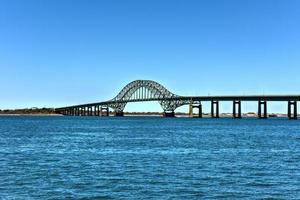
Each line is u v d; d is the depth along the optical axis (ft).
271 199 103.04
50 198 102.58
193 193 108.78
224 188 114.73
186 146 240.12
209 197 104.88
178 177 130.41
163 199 102.63
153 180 125.18
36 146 234.79
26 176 130.21
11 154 191.01
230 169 147.43
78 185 117.29
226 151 211.61
